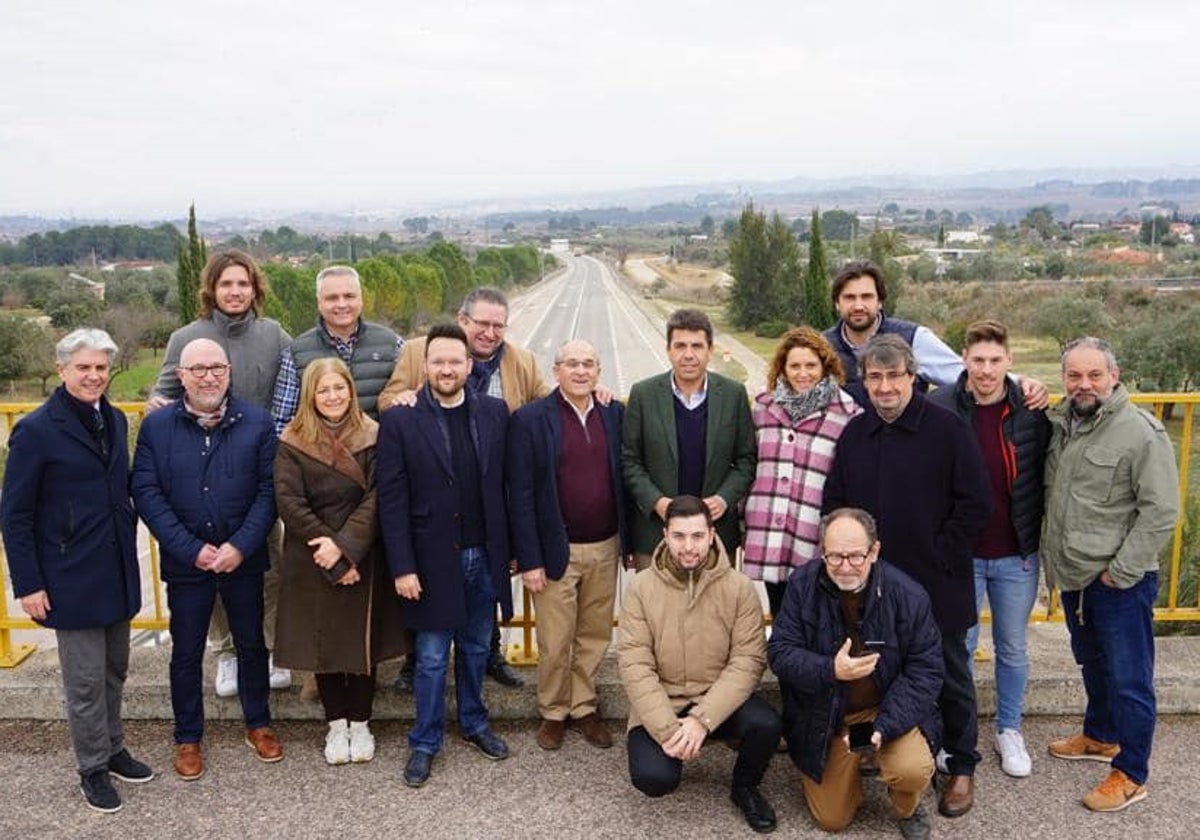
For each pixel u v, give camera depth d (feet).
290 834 12.62
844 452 13.50
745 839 12.47
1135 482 12.71
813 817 12.89
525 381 16.15
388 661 16.35
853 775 12.40
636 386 14.74
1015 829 12.56
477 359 15.62
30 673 15.94
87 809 13.21
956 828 12.60
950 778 13.08
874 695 12.80
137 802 13.38
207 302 15.55
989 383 13.42
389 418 13.66
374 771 14.14
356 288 15.56
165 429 13.64
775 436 14.28
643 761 12.87
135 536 13.70
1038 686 15.39
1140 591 12.91
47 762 14.42
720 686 12.96
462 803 13.32
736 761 13.67
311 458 13.60
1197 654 15.99
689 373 14.30
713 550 13.41
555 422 14.32
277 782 13.85
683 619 13.26
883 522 13.17
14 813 13.15
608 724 15.58
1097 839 12.30
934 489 12.98
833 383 14.15
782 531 14.19
